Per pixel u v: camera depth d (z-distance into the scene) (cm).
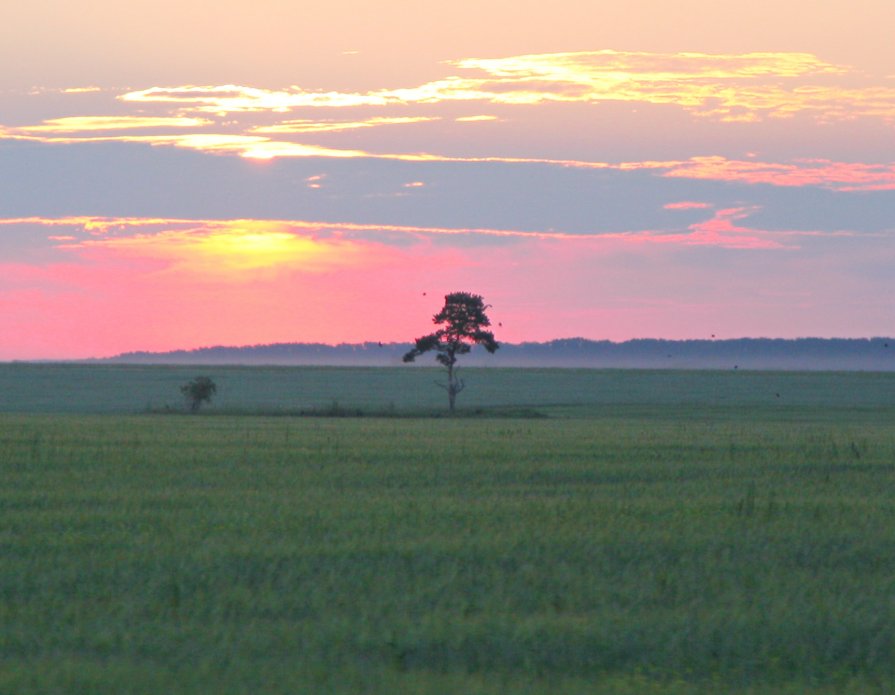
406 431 16862
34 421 19662
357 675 3500
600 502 7362
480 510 6875
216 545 5519
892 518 6675
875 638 3994
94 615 4181
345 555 5272
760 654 3841
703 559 5322
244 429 16950
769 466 10194
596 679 3597
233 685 3356
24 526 6234
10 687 3281
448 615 4175
